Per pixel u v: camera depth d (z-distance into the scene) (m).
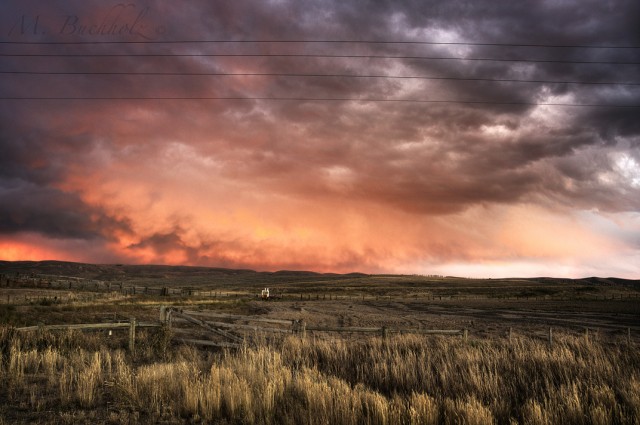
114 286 85.38
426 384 9.15
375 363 10.72
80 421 6.69
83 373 9.02
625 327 33.59
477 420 6.45
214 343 16.50
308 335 18.00
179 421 6.88
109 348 14.71
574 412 6.84
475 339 18.94
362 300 80.69
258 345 13.70
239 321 27.92
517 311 52.00
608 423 6.61
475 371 9.51
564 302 77.62
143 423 6.75
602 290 124.38
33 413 6.95
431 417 6.67
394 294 114.38
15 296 44.12
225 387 7.91
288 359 12.05
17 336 13.20
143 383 8.47
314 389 7.75
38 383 8.91
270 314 38.09
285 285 180.50
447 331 19.61
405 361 10.95
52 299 39.19
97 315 25.64
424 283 182.62
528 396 8.29
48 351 11.21
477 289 131.88
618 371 9.74
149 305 36.12
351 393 7.72
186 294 71.94
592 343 15.20
